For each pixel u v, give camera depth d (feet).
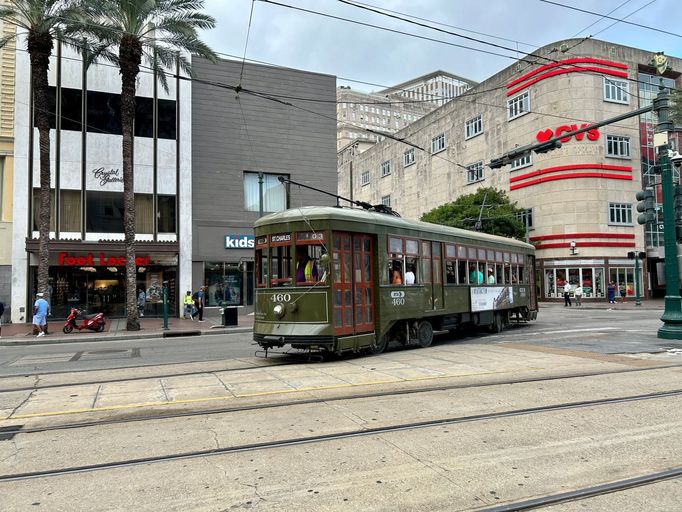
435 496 15.28
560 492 15.49
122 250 94.02
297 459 18.45
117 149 96.17
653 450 19.16
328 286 38.65
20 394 29.25
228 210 105.70
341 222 39.99
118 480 16.85
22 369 40.27
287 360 40.98
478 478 16.60
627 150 146.41
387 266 44.52
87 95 94.63
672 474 16.88
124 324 85.15
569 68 141.28
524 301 71.05
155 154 99.09
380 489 15.79
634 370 34.60
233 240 105.19
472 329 66.08
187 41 76.74
